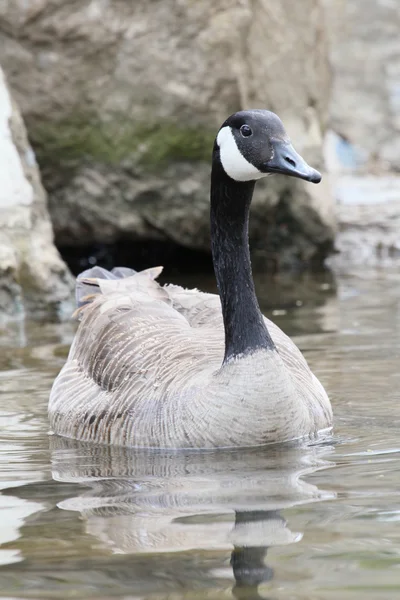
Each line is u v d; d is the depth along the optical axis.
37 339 15.76
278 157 9.98
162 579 6.46
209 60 20.36
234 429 9.84
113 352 11.12
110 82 20.73
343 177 30.33
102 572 6.61
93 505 8.16
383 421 10.73
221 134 10.39
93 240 22.20
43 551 7.05
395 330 15.38
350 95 36.19
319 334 15.28
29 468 9.52
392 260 22.67
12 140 19.38
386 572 6.46
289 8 22.17
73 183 21.45
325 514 7.65
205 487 8.55
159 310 11.73
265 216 22.16
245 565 6.64
